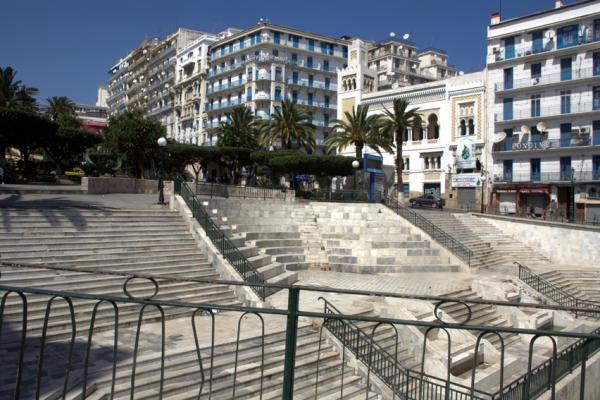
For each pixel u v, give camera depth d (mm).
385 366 12109
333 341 12727
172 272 16719
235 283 4707
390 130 46031
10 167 41875
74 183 44594
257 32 76125
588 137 44469
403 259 26797
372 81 64000
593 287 28000
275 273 20656
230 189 32781
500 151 48938
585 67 45062
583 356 4160
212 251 18203
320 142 79500
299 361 11367
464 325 4012
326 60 81188
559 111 46375
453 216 39281
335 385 11039
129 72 121312
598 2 44469
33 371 9211
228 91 80000
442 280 23672
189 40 96250
